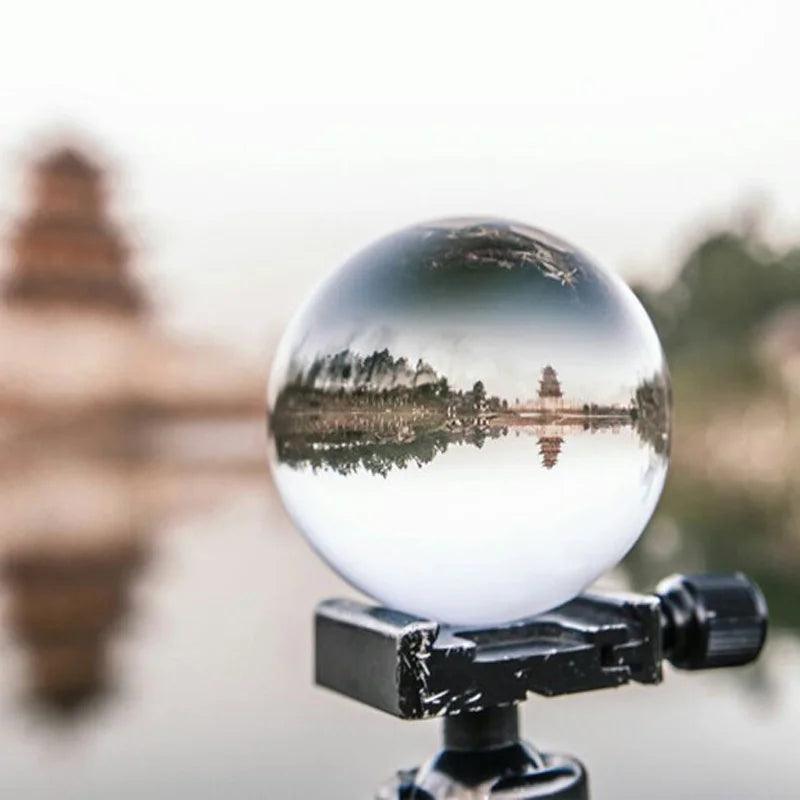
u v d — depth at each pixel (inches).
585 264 11.8
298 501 11.8
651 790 20.9
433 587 11.1
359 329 11.3
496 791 10.7
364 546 11.2
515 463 11.1
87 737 25.4
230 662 29.9
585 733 24.9
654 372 11.7
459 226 11.8
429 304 11.1
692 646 12.0
